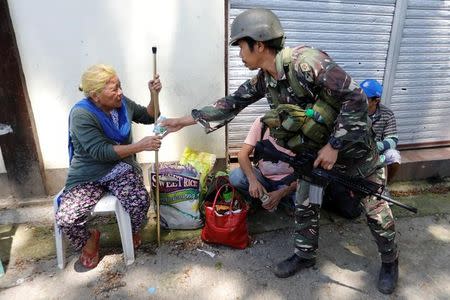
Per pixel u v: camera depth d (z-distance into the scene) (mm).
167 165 3109
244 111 3518
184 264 2678
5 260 2709
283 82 1989
